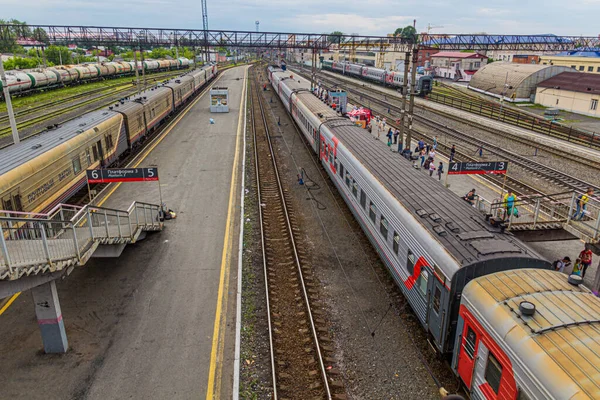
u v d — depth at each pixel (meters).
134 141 32.22
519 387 7.70
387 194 14.97
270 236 19.19
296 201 23.52
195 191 24.38
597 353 7.14
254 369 11.29
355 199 19.19
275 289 15.02
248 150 33.62
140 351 11.84
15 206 16.28
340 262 16.94
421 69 93.75
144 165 29.17
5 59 88.00
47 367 11.25
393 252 14.34
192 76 63.16
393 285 15.27
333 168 24.06
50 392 10.43
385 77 75.56
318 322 13.17
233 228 19.70
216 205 22.41
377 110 53.25
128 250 17.59
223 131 40.06
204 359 11.55
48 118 44.19
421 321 12.11
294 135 40.00
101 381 10.77
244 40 62.06
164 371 11.12
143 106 34.78
